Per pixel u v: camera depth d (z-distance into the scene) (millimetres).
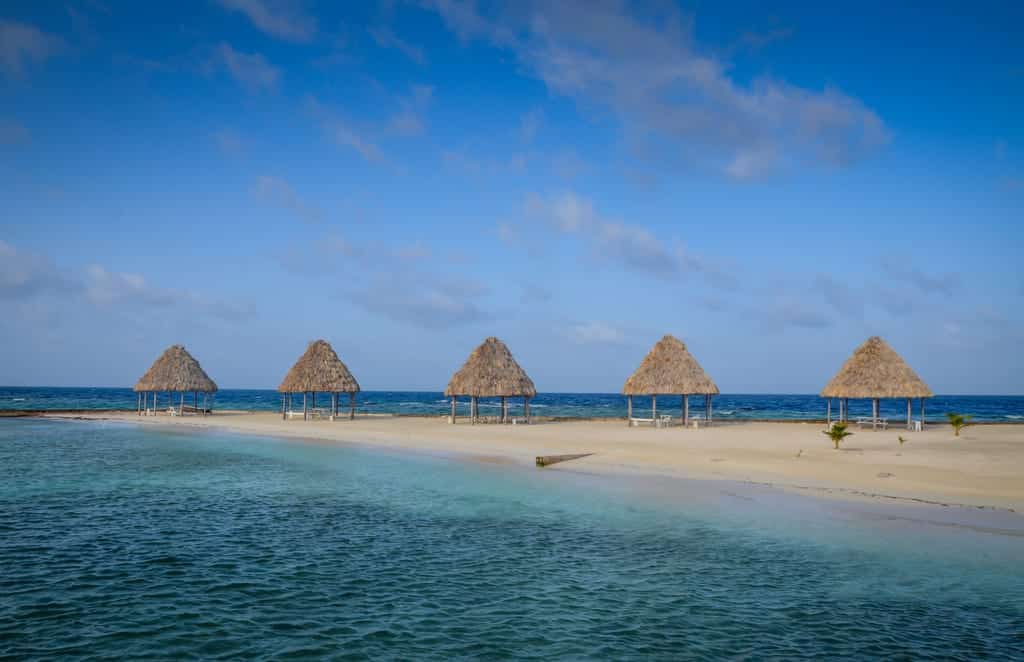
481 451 29391
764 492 18016
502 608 9828
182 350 61031
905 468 20781
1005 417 63969
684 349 41812
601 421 48062
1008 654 8266
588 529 14688
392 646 8469
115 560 12344
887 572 11352
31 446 33938
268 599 10227
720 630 8992
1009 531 13727
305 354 52219
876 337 39906
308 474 23375
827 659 8109
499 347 46156
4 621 9258
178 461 27438
